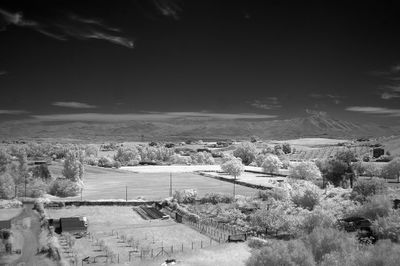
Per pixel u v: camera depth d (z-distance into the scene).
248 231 102.38
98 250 90.00
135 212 133.50
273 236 97.12
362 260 59.22
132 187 186.12
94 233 104.88
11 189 153.50
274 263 60.59
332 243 66.69
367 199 106.56
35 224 113.50
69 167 186.25
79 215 127.69
